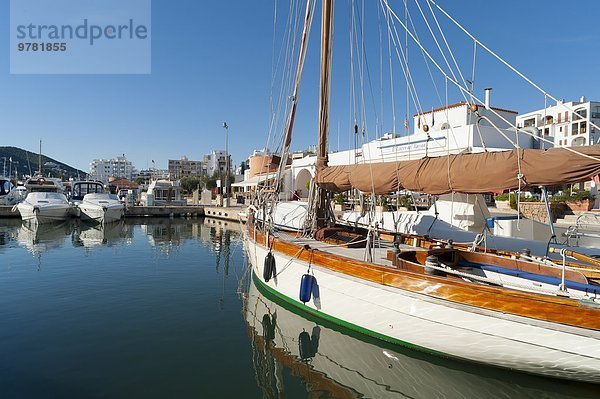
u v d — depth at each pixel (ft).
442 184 16.75
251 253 29.58
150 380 14.61
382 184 19.56
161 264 38.91
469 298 13.85
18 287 28.58
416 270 16.07
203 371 15.51
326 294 18.83
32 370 15.19
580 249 18.83
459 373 14.94
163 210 106.22
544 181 13.84
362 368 15.99
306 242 23.94
